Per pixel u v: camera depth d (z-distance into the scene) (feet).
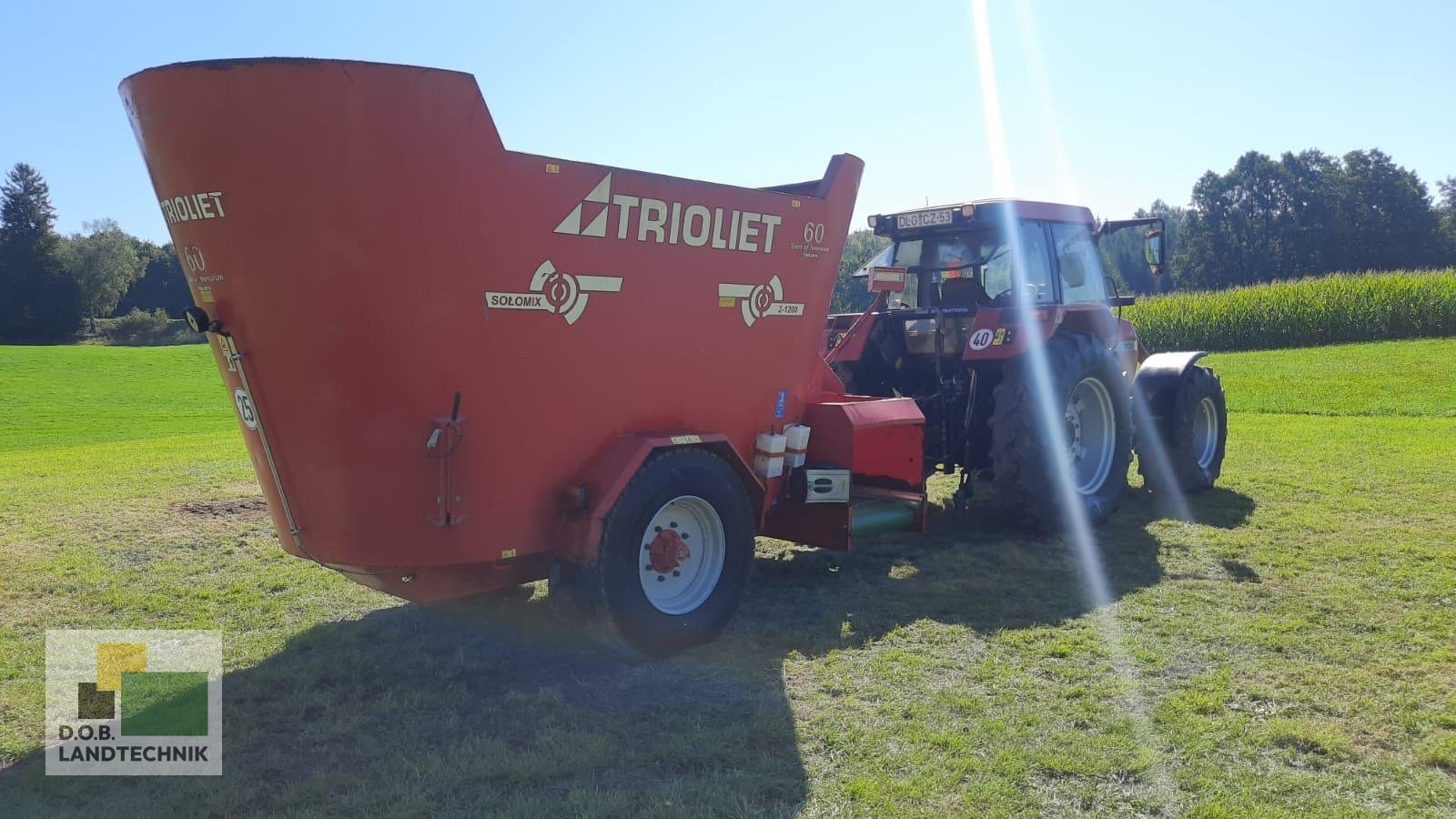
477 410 13.82
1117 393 24.35
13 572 20.88
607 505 14.64
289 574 20.76
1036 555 21.36
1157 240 26.55
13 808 11.06
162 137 12.50
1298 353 78.28
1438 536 21.66
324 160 12.17
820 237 18.47
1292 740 12.04
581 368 14.85
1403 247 238.89
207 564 21.57
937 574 20.12
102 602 18.97
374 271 12.62
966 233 25.41
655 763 11.85
